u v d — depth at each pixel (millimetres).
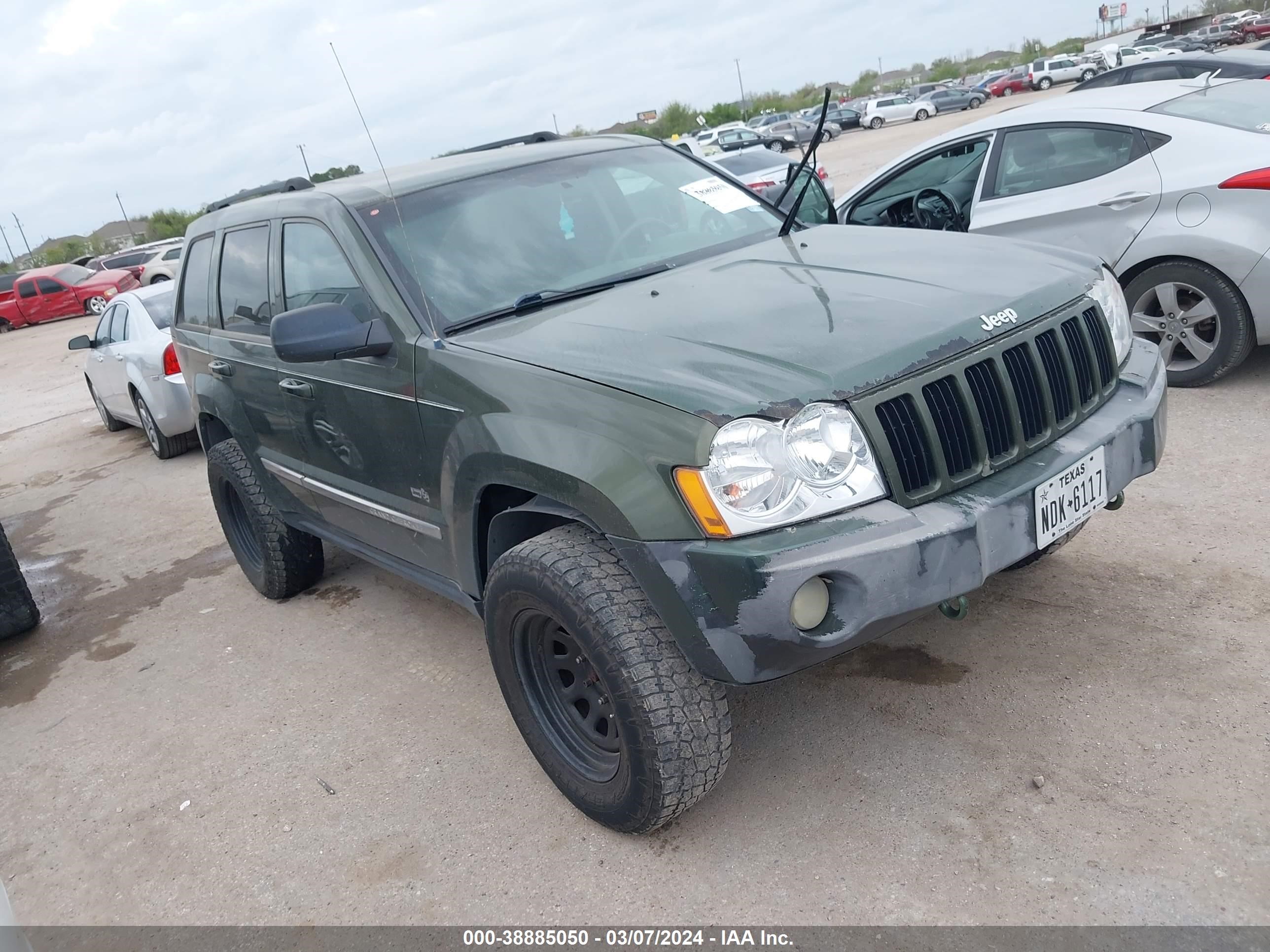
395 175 3666
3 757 3891
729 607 2207
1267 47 15086
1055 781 2605
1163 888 2213
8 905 1969
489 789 3057
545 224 3410
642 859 2627
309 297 3551
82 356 17719
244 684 4070
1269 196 4691
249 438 4270
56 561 6340
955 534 2262
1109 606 3361
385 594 4691
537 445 2477
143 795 3402
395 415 3082
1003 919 2213
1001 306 2582
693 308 2785
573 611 2445
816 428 2219
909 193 6441
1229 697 2789
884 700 3094
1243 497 3951
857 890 2373
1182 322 5148
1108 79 9461
